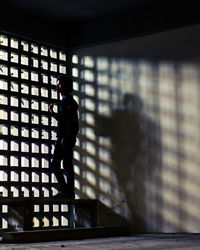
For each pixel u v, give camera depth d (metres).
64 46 7.16
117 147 6.73
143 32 6.57
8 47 6.40
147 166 6.46
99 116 6.93
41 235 5.14
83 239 5.43
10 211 5.70
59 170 6.12
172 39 6.42
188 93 6.24
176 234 5.95
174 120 6.32
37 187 6.65
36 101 6.77
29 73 6.66
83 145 7.03
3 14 6.32
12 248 4.20
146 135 6.52
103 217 6.72
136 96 6.66
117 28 6.80
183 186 6.15
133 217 6.48
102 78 6.96
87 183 6.93
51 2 6.23
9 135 6.30
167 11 6.39
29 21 6.67
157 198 6.33
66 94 6.18
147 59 6.61
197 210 6.02
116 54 6.87
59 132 6.12
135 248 4.07
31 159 6.58
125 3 6.30
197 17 6.13
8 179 6.24
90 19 6.93
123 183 6.62
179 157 6.23
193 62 6.23
